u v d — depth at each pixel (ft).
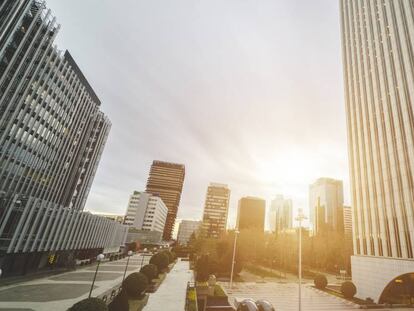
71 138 216.74
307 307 100.48
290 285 155.84
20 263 117.50
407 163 116.88
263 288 136.46
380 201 130.52
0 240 96.32
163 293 91.56
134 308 64.34
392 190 123.54
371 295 122.21
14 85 139.74
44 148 182.70
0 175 145.59
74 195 231.91
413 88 119.44
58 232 132.05
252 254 297.94
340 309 100.01
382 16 151.02
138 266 174.70
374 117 145.38
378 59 148.77
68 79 202.69
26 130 161.79
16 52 131.13
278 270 250.16
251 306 74.43
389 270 114.21
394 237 117.29
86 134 242.37
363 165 149.69
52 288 87.86
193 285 99.25
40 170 180.96
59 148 201.36
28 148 166.20
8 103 137.49
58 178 204.33
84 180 245.24
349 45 185.98
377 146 139.44
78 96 221.25
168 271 156.04
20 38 133.49
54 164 196.95
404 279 118.62
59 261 150.51
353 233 148.25
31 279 100.78
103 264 171.73
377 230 129.29
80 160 236.43
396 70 132.67
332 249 295.48
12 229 101.65
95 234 187.62
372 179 139.64
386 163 130.41
